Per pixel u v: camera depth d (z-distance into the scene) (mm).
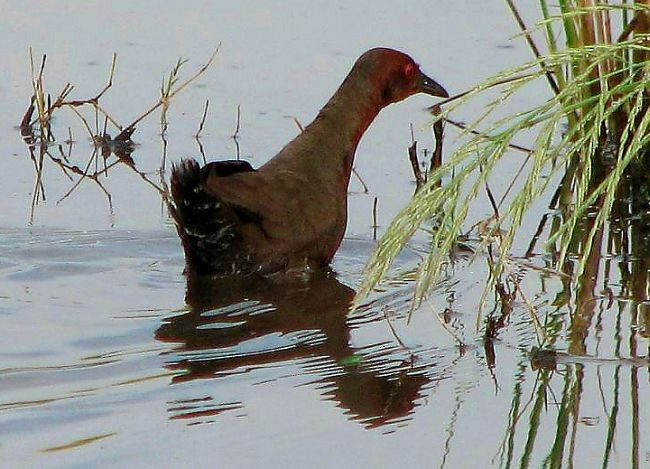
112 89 15375
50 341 9727
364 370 9258
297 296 10906
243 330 10109
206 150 13938
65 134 14516
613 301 10594
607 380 9133
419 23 16859
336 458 7906
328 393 8852
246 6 17656
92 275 11312
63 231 12180
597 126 9242
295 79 15547
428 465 7891
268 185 11383
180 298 10812
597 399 8859
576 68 13039
